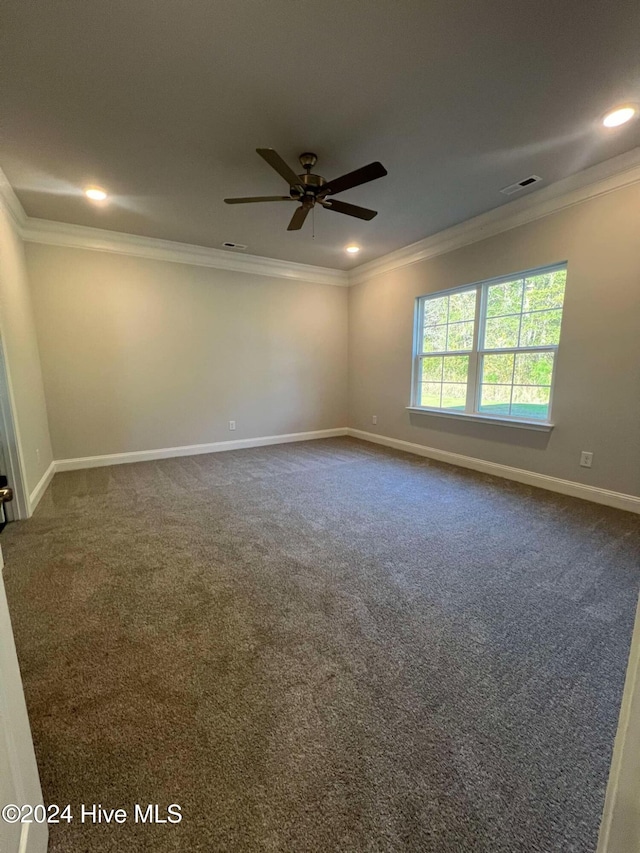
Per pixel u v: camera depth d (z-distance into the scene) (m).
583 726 1.24
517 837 0.95
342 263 5.41
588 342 3.13
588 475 3.24
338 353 6.07
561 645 1.60
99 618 1.77
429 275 4.50
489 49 1.78
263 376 5.44
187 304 4.76
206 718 1.26
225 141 2.46
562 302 3.32
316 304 5.75
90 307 4.20
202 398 5.02
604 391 3.07
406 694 1.36
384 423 5.51
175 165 2.73
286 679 1.42
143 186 3.04
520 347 3.70
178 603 1.88
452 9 1.58
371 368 5.64
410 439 5.07
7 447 2.81
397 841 0.93
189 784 1.06
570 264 3.18
